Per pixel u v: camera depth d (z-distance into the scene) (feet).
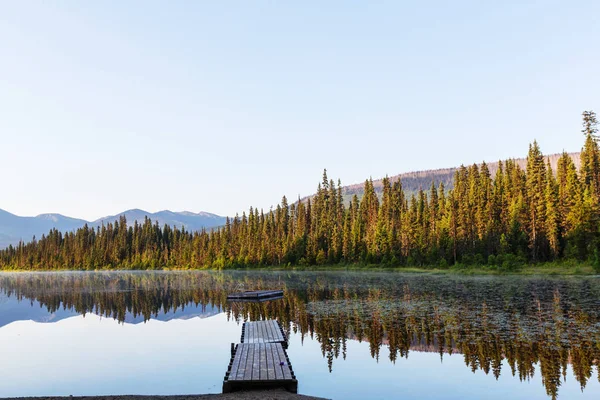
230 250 512.63
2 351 86.12
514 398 50.78
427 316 104.42
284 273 348.38
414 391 54.29
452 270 259.19
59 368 72.08
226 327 109.19
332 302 140.05
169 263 598.34
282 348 73.36
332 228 419.33
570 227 242.17
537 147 295.28
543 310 104.88
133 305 159.12
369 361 68.85
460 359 67.10
